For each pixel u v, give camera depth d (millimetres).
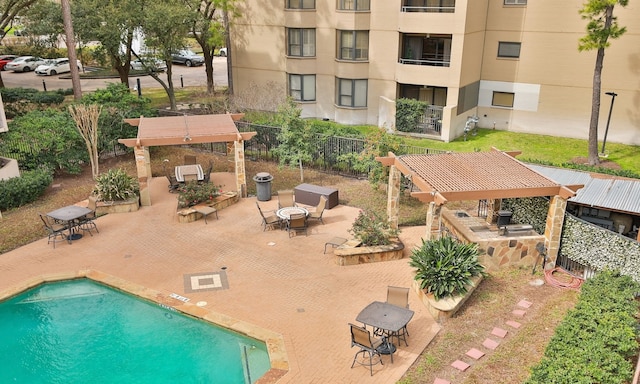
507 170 17266
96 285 16359
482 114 34250
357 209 21625
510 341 12922
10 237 19062
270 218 19703
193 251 18094
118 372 12391
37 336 13828
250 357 12945
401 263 17219
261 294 15438
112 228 19859
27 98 34875
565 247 16500
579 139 31844
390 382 11734
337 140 25625
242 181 22516
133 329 14102
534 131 33094
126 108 28391
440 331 13523
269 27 35688
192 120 24031
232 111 33781
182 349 13242
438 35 31656
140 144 20844
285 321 14094
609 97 30453
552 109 32125
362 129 33219
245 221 20469
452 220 18594
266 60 36719
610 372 10617
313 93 36125
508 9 31453
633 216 18016
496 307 14469
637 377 10672
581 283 15672
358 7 32656
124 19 32406
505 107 33500
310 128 24594
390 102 31938
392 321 12406
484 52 32938
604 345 11336
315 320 14141
